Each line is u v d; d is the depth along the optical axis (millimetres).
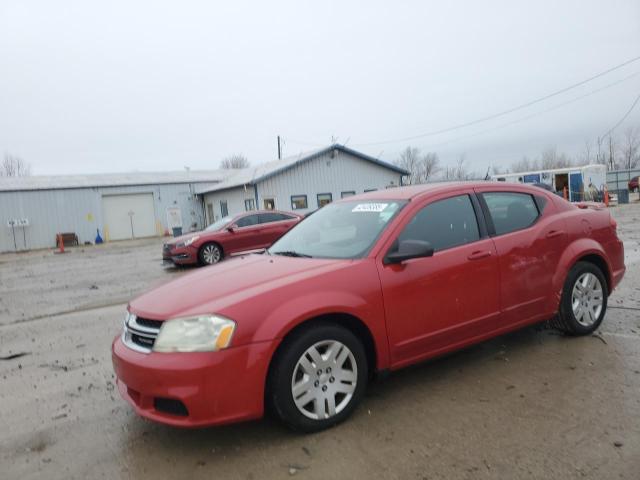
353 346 3420
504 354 4543
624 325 5168
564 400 3562
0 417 3947
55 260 20406
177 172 40500
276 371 3158
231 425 3508
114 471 3039
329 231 4293
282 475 2865
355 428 3344
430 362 4477
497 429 3223
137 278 12117
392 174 30234
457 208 4195
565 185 33188
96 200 32344
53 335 6633
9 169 65875
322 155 27688
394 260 3615
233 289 3348
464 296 3957
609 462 2789
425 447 3064
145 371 3057
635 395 3559
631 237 12875
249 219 14445
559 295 4590
